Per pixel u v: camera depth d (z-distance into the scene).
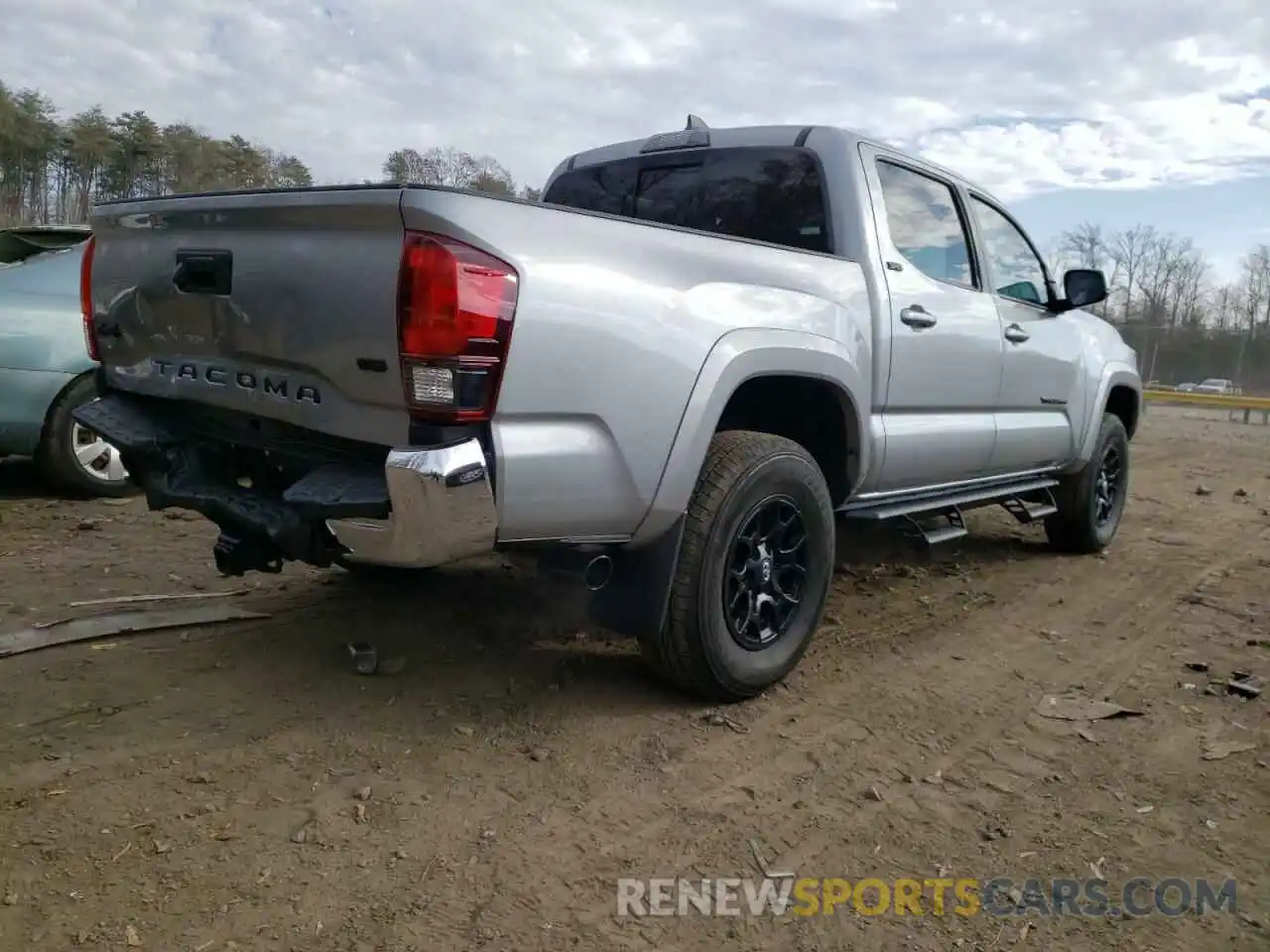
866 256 4.01
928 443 4.40
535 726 3.25
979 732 3.39
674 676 3.38
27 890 2.32
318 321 2.81
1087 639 4.41
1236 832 2.79
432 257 2.58
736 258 3.40
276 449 3.13
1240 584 5.39
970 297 4.68
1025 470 5.35
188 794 2.76
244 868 2.44
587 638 4.06
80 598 4.31
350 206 2.69
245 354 3.06
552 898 2.38
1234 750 3.29
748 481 3.31
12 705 3.27
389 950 2.17
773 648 3.57
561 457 2.81
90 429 3.50
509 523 2.77
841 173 4.06
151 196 3.30
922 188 4.52
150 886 2.36
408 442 2.70
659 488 3.05
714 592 3.27
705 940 2.26
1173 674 3.98
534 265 2.73
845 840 2.69
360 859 2.50
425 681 3.57
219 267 3.08
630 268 3.01
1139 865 2.62
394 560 2.76
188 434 3.43
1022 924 2.36
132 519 5.80
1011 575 5.50
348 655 3.78
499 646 3.94
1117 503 6.25
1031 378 5.16
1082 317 5.95
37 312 5.95
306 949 2.17
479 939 2.22
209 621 4.07
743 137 4.36
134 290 3.42
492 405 2.67
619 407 2.92
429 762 2.99
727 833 2.69
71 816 2.63
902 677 3.85
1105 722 3.51
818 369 3.60
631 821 2.72
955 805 2.89
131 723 3.18
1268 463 11.12
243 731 3.14
